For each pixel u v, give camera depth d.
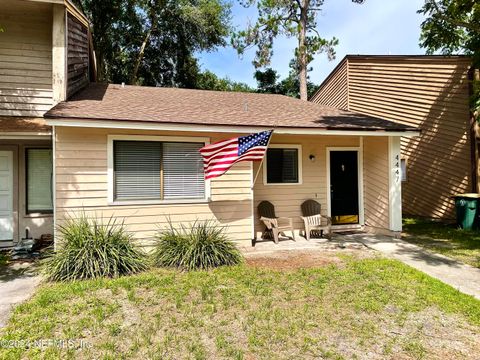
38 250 7.55
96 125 6.40
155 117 7.03
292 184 9.38
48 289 5.05
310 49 16.14
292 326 3.91
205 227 6.84
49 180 8.48
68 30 8.47
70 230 6.04
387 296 4.79
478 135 10.46
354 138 9.95
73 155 6.70
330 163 9.77
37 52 8.33
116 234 6.15
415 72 12.03
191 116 7.62
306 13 16.39
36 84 8.30
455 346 3.55
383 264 6.28
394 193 8.83
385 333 3.80
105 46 19.34
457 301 4.63
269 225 8.42
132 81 19.88
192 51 21.80
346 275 5.67
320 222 8.97
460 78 10.91
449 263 6.49
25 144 8.35
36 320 4.04
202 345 3.51
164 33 20.81
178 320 4.06
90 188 6.80
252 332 3.78
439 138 11.42
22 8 8.06
